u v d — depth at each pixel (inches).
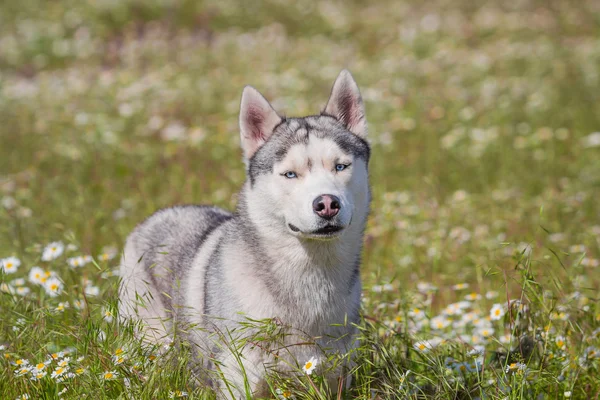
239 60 1179.9
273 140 308.0
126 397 266.5
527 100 920.9
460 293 430.0
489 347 349.7
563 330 331.0
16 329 310.3
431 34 1316.4
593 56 1115.9
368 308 354.6
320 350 290.8
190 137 781.9
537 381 290.7
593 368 315.6
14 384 282.4
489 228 536.4
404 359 313.0
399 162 713.0
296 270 291.1
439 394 279.9
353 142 308.8
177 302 329.1
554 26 1359.5
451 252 481.1
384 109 862.5
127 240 389.4
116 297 324.2
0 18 1385.3
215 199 572.7
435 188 603.8
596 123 818.2
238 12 1445.6
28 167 722.2
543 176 668.7
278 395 270.8
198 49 1246.9
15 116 926.4
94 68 1161.4
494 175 682.8
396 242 508.7
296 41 1322.6
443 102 931.3
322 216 275.6
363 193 305.7
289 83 981.8
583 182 631.2
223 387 287.7
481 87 981.8
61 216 549.6
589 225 530.0
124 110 869.8
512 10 1488.7
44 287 355.9
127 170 697.6
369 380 285.7
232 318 290.4
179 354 287.1
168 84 1026.1
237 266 298.4
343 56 1211.2
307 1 1555.1
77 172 684.1
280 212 291.1
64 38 1295.5
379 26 1405.0
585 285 395.2
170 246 354.0
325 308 294.7
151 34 1330.0
